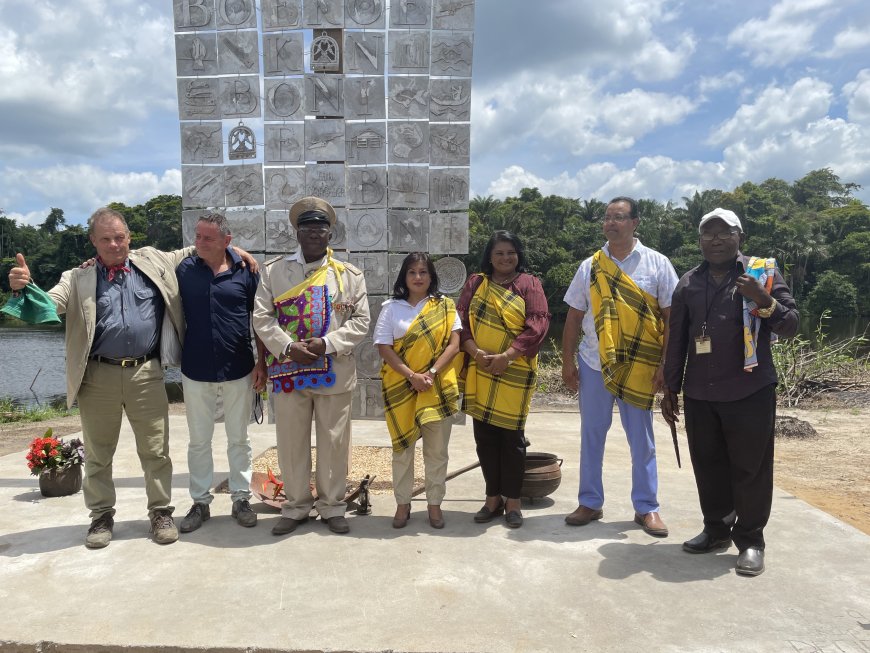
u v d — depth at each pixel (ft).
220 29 16.22
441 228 16.57
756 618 7.87
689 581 8.94
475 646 7.18
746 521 9.39
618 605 8.20
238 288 11.19
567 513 11.95
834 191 263.70
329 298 10.97
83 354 9.97
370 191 16.48
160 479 10.64
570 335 11.88
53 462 12.91
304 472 11.05
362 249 16.61
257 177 16.40
